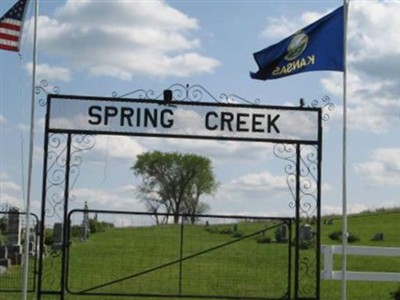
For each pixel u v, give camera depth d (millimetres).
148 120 13453
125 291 18516
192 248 30016
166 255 27656
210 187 81500
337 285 20859
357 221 54531
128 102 13453
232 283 20328
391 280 15125
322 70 13953
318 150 13688
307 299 13477
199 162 80000
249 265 24500
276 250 29484
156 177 80812
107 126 13430
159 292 18344
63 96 13422
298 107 13617
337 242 39781
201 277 21625
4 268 23281
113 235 34938
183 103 13508
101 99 13430
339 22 14000
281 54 14078
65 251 13414
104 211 13617
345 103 13805
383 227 49625
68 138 13492
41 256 13406
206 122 13523
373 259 27531
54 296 16641
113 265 24094
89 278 20875
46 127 13383
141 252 28297
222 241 33062
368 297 18578
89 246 30109
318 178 13703
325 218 56656
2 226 28500
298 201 13750
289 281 13750
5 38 14617
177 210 80625
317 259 13617
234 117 13562
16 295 16609
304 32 14047
